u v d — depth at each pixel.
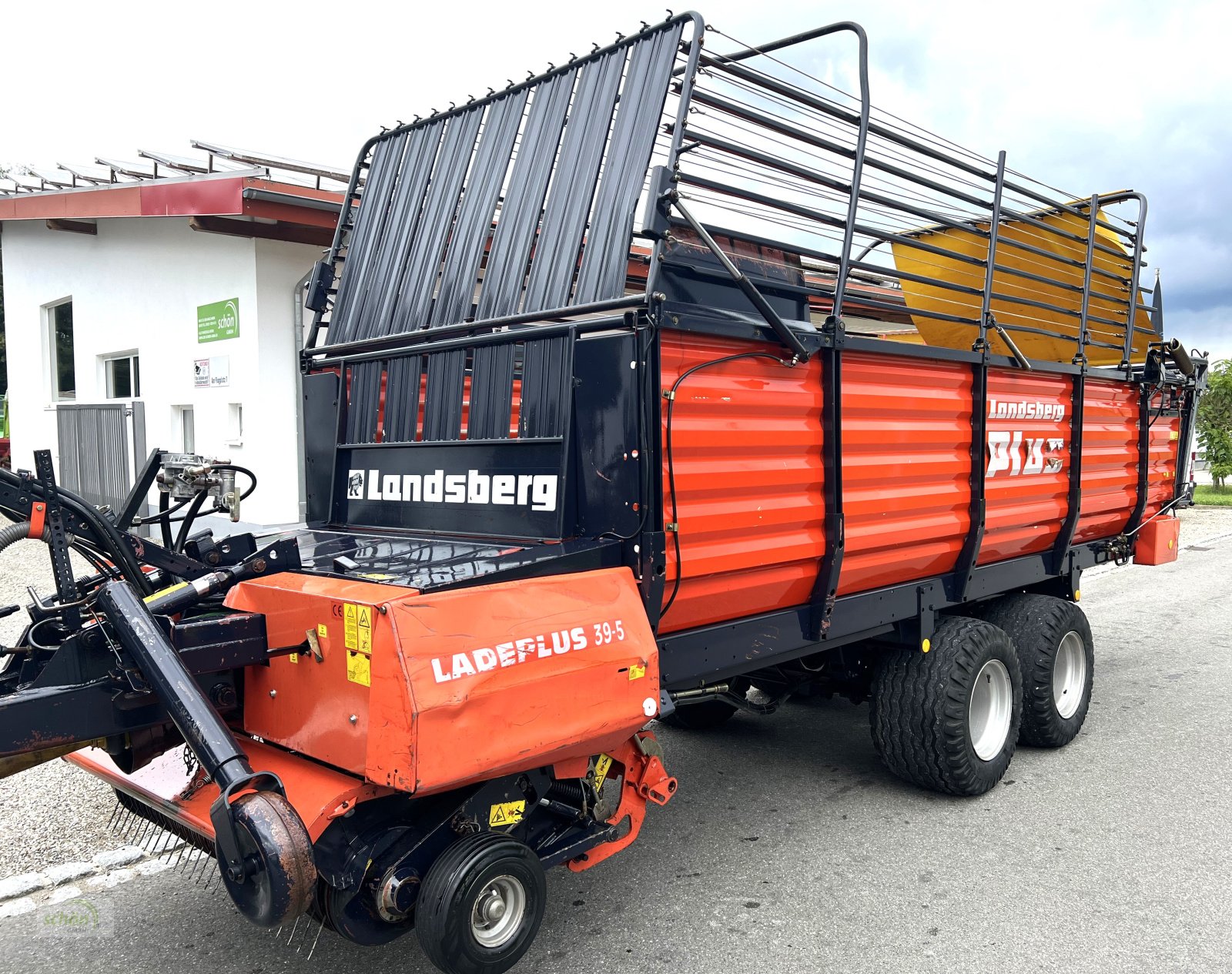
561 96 3.58
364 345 3.98
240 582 2.96
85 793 4.52
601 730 2.74
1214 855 3.87
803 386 3.55
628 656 2.82
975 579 4.71
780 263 3.96
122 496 12.82
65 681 2.65
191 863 3.80
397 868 2.58
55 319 14.87
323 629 2.59
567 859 2.96
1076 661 5.34
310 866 2.26
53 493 2.80
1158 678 6.70
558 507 3.15
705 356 3.14
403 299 3.97
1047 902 3.49
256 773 2.33
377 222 4.34
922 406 4.10
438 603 2.46
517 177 3.63
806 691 5.09
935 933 3.29
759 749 5.34
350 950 3.22
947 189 4.22
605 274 3.07
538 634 2.61
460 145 4.02
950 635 4.38
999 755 4.53
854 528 3.81
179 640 2.63
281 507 9.96
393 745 2.34
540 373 3.26
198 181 8.92
